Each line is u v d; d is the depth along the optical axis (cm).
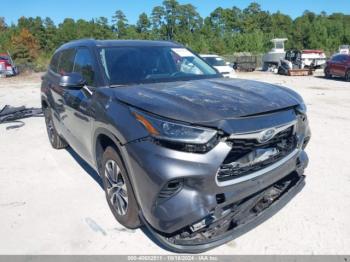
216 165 248
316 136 616
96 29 8700
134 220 309
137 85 342
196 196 250
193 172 245
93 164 376
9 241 312
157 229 262
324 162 478
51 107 517
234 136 250
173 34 9625
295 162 317
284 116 288
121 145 279
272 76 2416
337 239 299
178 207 249
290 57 2642
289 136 306
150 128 258
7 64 2384
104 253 291
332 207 352
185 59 419
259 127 262
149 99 283
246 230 276
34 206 376
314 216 335
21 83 1925
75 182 437
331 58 2148
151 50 411
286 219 331
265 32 10431
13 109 874
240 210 281
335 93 1303
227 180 259
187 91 304
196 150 246
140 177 261
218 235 269
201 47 6669
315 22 9794
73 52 458
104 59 376
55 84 488
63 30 8619
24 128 743
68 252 295
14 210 369
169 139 247
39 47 7650
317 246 290
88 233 320
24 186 430
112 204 337
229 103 275
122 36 9088
